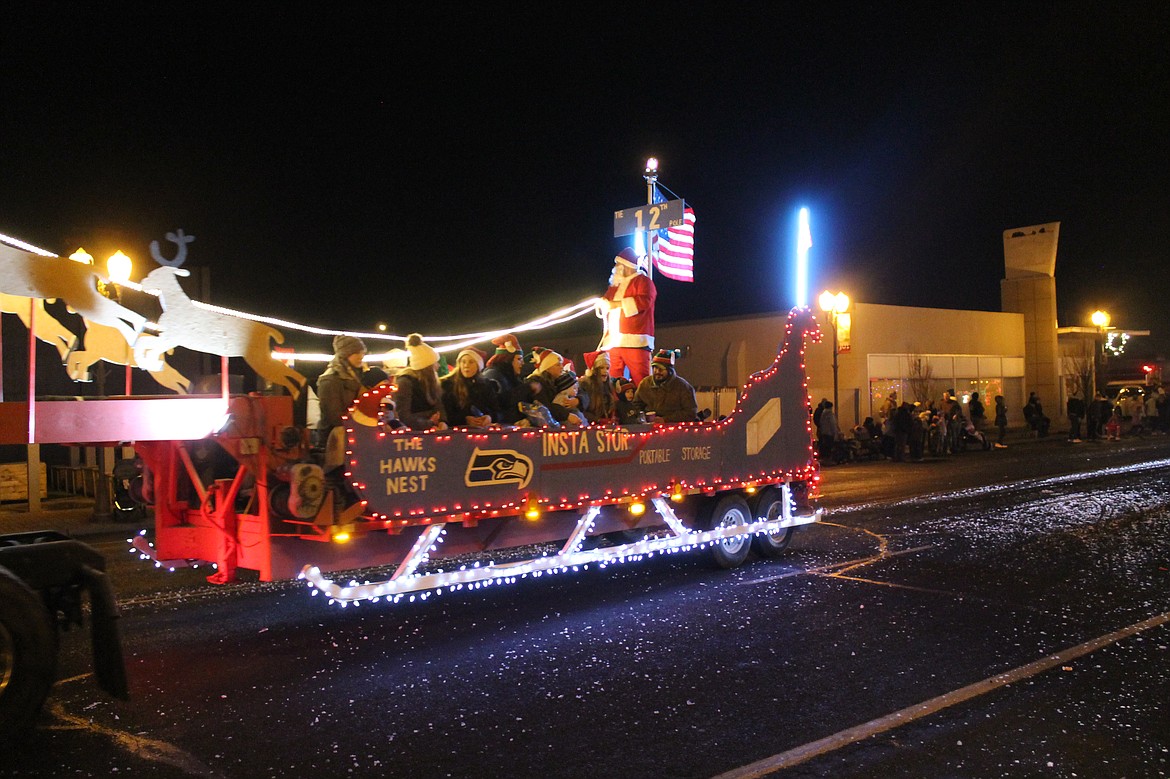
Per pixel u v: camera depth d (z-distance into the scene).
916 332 33.34
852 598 8.35
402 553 7.33
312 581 6.82
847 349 25.50
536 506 7.86
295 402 7.38
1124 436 32.75
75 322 7.75
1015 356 37.94
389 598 8.49
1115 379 46.00
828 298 25.25
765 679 6.02
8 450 20.09
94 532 13.76
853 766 4.65
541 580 9.33
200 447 7.47
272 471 6.67
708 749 4.88
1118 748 4.88
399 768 4.66
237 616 7.86
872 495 16.64
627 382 10.56
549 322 10.54
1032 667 6.25
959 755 4.78
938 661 6.39
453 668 6.32
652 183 12.28
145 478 7.62
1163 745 4.91
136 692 5.86
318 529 6.80
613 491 8.51
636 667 6.31
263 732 5.16
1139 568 9.64
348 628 7.43
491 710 5.49
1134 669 6.21
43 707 5.42
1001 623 7.42
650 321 11.18
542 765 4.69
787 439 10.52
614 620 7.62
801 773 4.57
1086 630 7.20
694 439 9.34
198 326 6.27
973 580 9.11
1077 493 16.09
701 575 9.48
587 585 9.05
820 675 6.10
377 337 7.94
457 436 7.31
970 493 16.52
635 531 10.59
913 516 13.71
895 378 32.59
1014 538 11.59
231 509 7.00
